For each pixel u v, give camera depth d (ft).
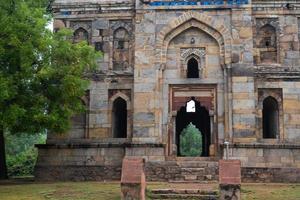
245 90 67.31
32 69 58.80
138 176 42.37
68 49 61.46
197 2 69.82
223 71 68.69
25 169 100.99
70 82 59.72
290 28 70.18
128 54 71.87
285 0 70.28
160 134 67.41
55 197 46.03
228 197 41.22
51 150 69.92
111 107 70.59
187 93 69.10
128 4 72.08
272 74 68.90
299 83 68.74
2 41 56.49
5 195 47.85
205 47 69.67
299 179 64.23
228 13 69.46
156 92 68.23
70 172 68.80
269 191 50.44
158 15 70.18
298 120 67.87
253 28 70.38
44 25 59.77
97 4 72.84
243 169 64.75
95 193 48.32
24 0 63.57
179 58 69.77
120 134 74.08
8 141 143.74
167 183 58.90
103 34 72.64
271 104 70.90
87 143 69.26
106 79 71.26
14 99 57.77
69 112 60.54
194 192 47.93
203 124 94.84
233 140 66.08
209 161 65.51
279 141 66.85
